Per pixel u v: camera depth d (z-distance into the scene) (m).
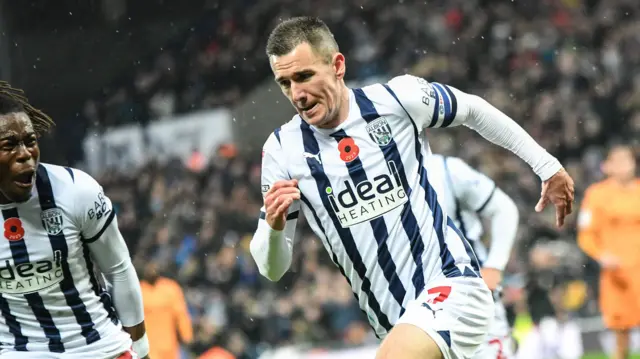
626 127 59.66
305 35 14.49
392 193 14.95
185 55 76.38
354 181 14.97
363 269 15.18
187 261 50.44
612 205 34.78
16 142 13.68
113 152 68.56
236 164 61.06
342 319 46.62
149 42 78.69
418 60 69.06
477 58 68.25
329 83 14.60
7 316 14.68
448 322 14.58
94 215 14.58
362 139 14.99
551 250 47.38
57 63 76.00
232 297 47.38
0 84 14.88
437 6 73.69
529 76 65.06
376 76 68.25
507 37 69.56
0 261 14.34
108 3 79.75
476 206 21.67
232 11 78.06
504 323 21.91
